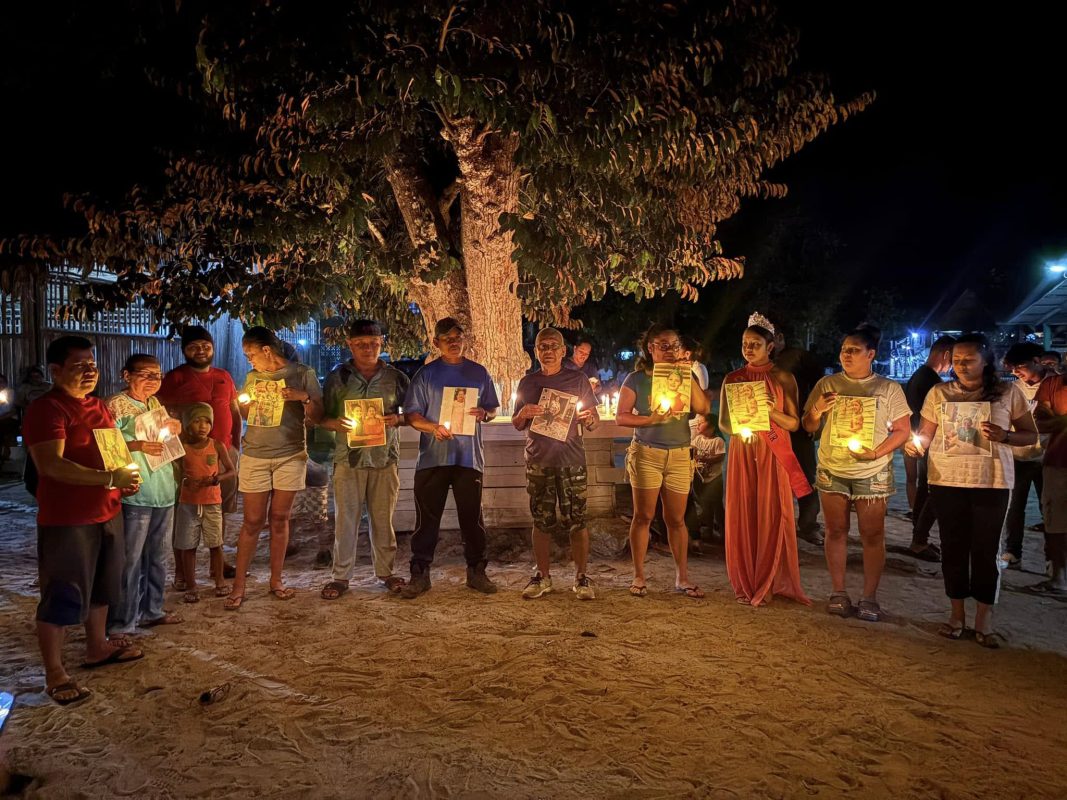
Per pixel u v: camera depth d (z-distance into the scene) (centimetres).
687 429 591
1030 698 410
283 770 335
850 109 796
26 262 866
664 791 319
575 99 643
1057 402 601
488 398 621
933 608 567
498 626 519
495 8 608
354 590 614
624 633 505
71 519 405
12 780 328
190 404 580
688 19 669
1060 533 605
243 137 783
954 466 495
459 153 766
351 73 620
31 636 509
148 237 778
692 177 752
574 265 775
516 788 321
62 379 411
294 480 588
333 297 935
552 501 586
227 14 605
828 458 547
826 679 432
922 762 342
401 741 360
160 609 524
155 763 342
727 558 592
